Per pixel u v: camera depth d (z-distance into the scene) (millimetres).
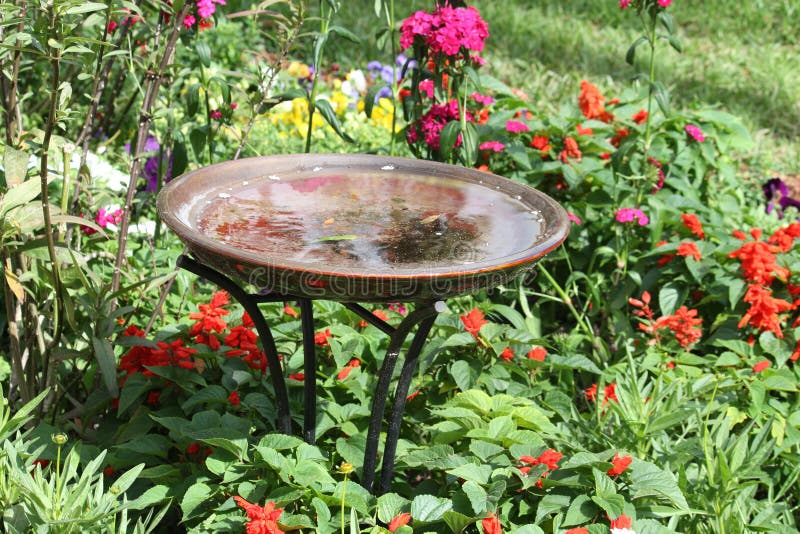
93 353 2500
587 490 2230
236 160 2422
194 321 3029
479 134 3756
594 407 2938
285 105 5406
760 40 7852
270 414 2520
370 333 2969
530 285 3803
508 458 2404
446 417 2500
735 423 2912
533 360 2805
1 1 2414
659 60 7246
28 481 2016
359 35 7371
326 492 2188
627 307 3588
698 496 2400
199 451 2428
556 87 6625
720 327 3344
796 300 3293
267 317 3064
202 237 1882
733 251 3324
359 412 2580
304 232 2123
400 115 5477
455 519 2096
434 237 2131
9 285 2299
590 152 3969
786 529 2381
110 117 4137
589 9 8461
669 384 2854
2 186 2404
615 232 3709
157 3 2705
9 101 2455
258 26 6625
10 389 2729
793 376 3031
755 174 5145
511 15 8070
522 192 2359
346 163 2584
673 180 3912
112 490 2057
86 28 3068
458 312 3543
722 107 6453
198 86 3109
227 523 2109
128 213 2723
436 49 3262
